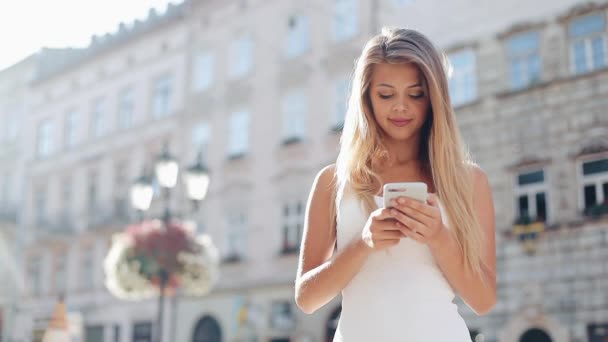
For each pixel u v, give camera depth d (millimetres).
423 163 1992
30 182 28453
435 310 1760
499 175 13789
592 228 12320
